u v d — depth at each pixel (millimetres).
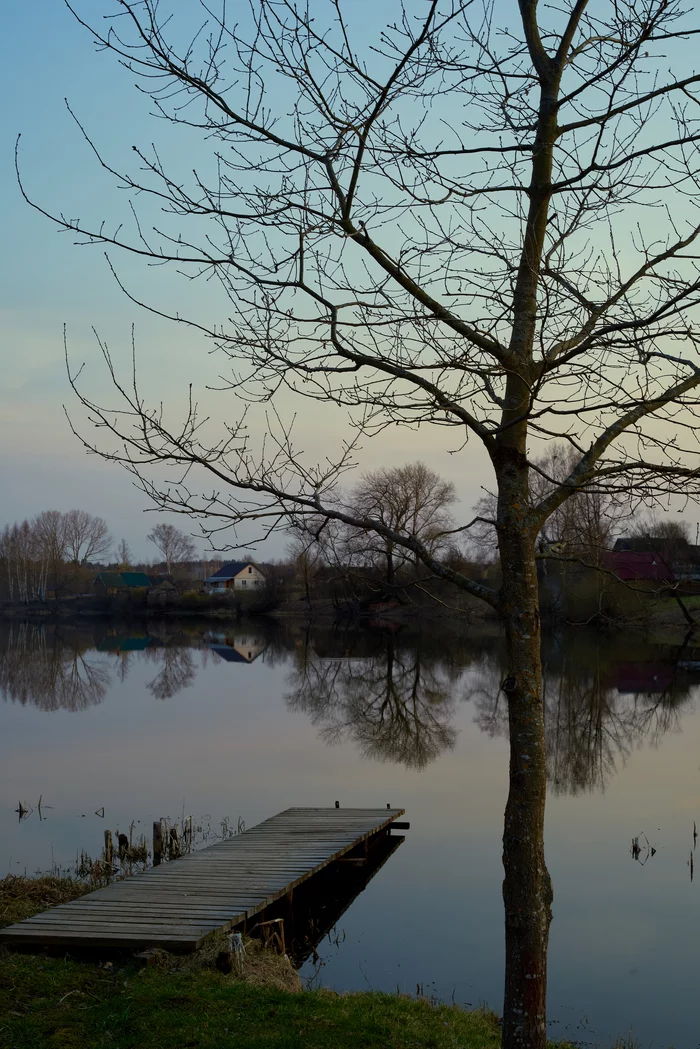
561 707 29547
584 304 4805
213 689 37438
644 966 10602
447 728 27766
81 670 45125
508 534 4941
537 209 4977
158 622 88562
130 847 14820
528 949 4719
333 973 10375
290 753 24109
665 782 20016
